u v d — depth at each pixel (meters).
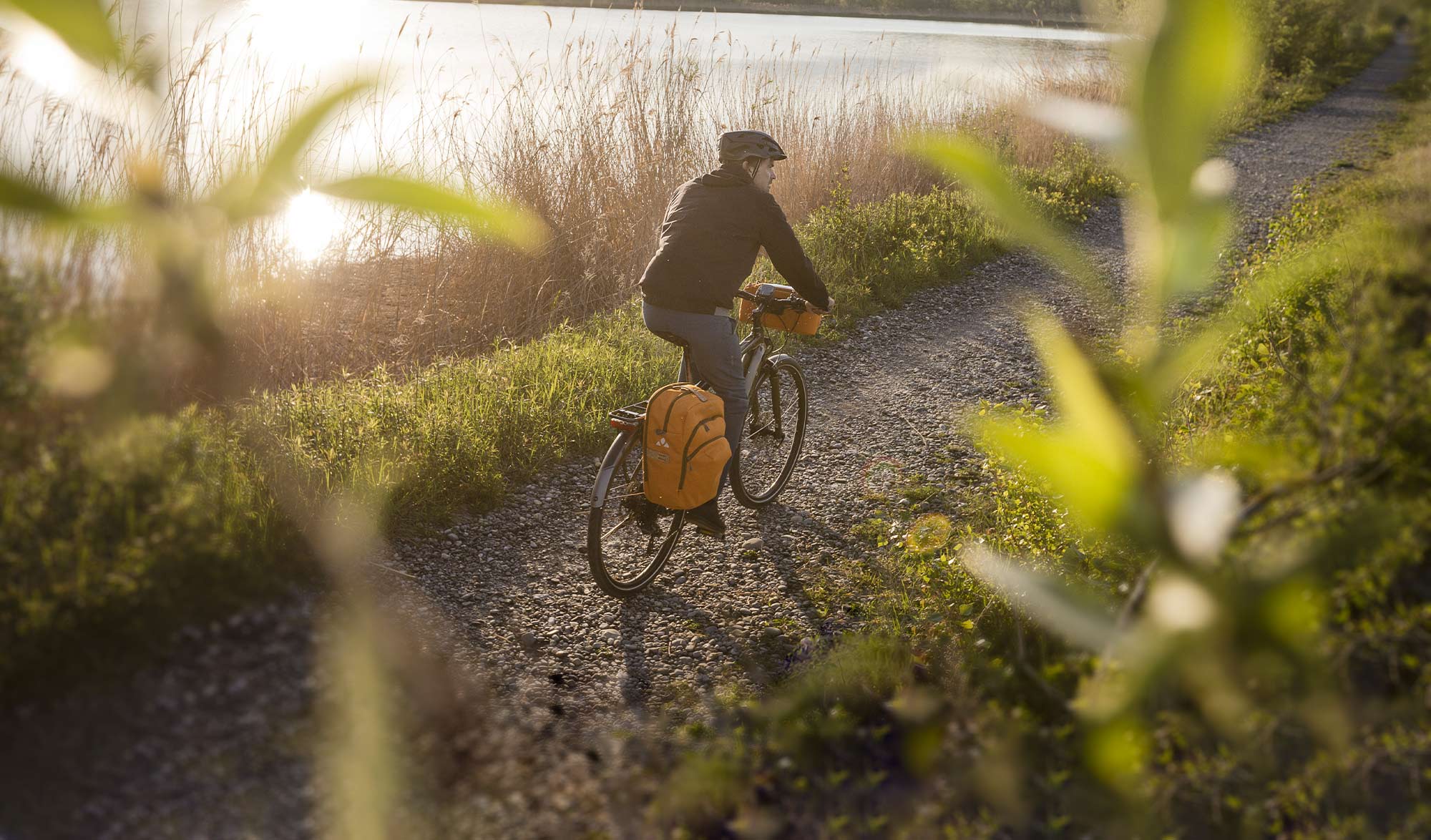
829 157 11.06
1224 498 1.00
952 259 9.25
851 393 6.49
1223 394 4.29
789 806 2.70
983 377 6.78
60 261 1.54
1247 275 5.64
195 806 2.36
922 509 4.86
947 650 3.45
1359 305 2.44
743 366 4.49
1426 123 7.49
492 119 8.42
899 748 2.93
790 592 4.11
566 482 4.98
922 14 41.84
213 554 3.16
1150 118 0.58
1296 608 1.23
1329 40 28.09
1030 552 3.75
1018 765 2.72
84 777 2.42
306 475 4.03
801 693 3.24
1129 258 0.62
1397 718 2.38
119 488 2.91
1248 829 2.41
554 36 19.72
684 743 3.04
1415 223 2.57
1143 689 1.17
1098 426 0.85
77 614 2.75
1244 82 0.57
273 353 5.41
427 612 3.67
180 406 3.41
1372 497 1.92
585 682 3.42
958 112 12.38
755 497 4.87
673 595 4.08
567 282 7.64
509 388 5.41
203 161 4.80
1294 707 2.36
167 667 2.81
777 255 4.05
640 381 5.96
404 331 6.50
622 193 8.47
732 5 40.00
